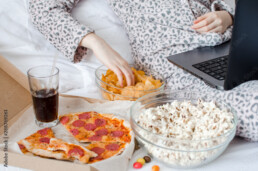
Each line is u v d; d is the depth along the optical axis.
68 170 0.68
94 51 1.17
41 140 0.82
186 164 0.75
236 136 0.90
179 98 0.94
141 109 0.90
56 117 0.92
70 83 1.26
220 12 1.35
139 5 1.34
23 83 0.99
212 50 1.20
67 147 0.77
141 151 0.83
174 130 0.80
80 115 0.96
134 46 1.36
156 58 1.27
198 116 0.83
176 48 1.24
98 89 1.19
